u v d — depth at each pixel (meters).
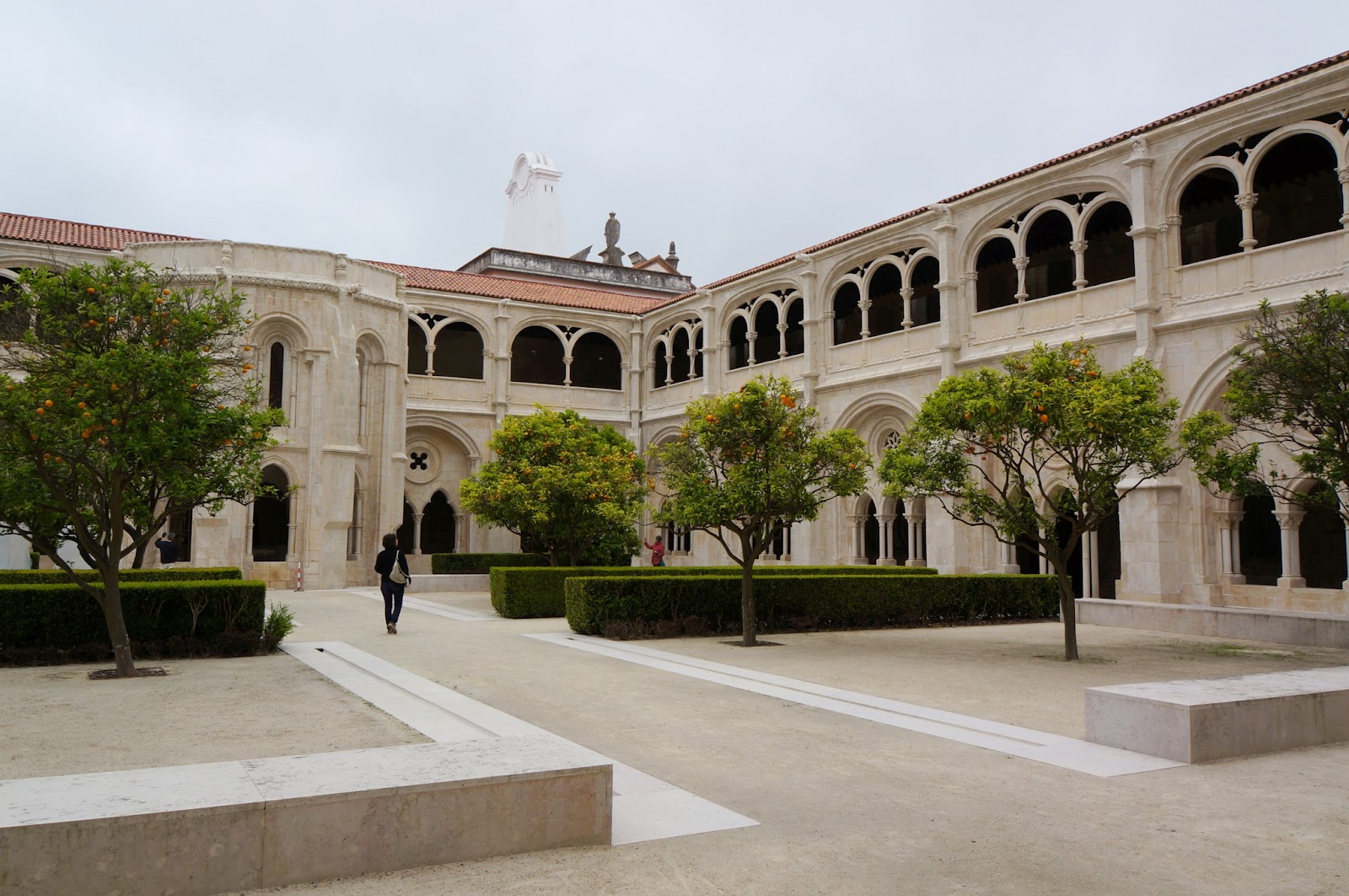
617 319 45.69
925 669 14.60
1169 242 24.91
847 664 15.11
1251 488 16.91
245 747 8.60
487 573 35.44
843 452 18.09
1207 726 8.55
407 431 41.59
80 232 34.75
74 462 13.26
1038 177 27.97
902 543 33.34
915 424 18.23
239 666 14.20
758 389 18.06
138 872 4.89
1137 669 14.84
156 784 5.50
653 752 8.86
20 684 12.35
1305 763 8.51
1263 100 22.83
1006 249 31.73
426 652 16.06
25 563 29.41
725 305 40.38
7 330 15.64
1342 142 21.67
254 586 15.93
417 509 41.66
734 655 16.17
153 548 31.36
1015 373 17.84
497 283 44.72
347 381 33.88
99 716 10.05
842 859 5.93
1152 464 16.73
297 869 5.25
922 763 8.45
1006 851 6.10
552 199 64.50
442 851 5.66
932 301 33.94
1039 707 11.35
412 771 5.86
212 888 5.04
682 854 5.96
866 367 33.66
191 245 32.22
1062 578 16.39
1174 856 6.02
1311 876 5.70
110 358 12.75
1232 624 20.02
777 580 20.42
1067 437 16.19
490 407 42.69
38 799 5.14
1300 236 24.69
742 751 8.91
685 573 24.78
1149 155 25.27
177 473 13.59
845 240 34.03
